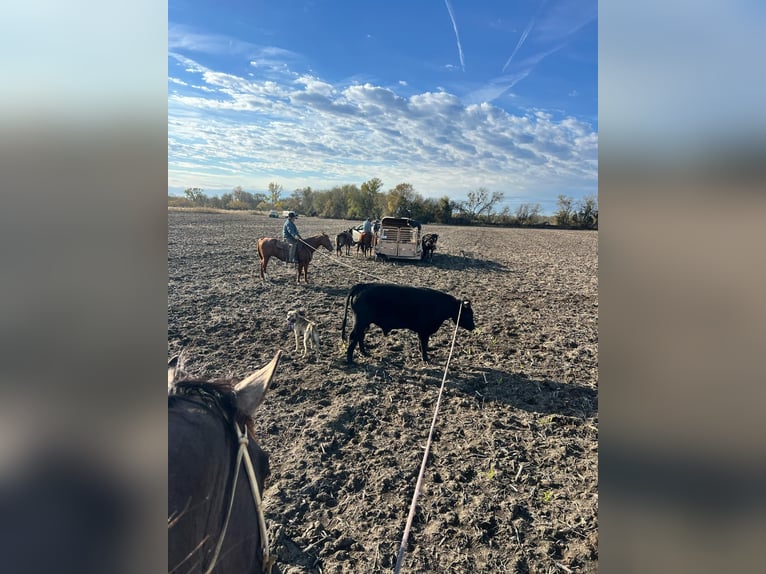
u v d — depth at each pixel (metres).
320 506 4.18
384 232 19.97
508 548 3.72
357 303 7.67
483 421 5.83
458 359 8.13
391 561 3.57
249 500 1.77
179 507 1.28
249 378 1.97
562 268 20.05
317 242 15.64
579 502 4.29
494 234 43.53
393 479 4.57
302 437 5.35
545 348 8.80
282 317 10.42
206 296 12.18
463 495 4.36
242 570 1.66
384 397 6.49
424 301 7.70
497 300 12.89
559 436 5.48
